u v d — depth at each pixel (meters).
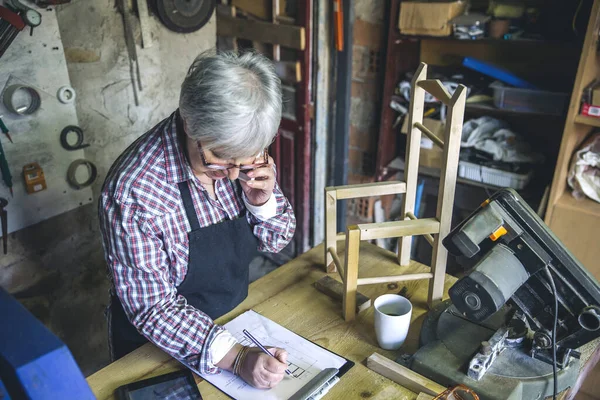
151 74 1.98
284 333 1.12
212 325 1.04
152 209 0.98
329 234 1.36
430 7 2.17
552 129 2.32
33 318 0.51
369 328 1.16
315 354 1.05
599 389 1.76
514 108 2.14
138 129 2.01
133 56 1.88
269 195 1.15
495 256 0.93
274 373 0.95
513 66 2.35
